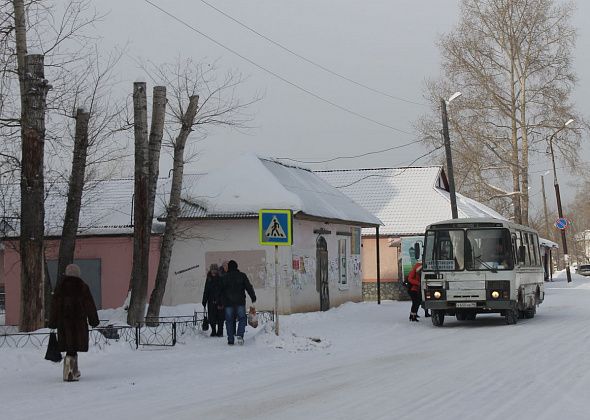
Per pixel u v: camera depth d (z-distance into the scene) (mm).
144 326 22047
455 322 27469
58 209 33406
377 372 14438
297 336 20625
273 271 29875
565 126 51844
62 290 14117
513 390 11797
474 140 52469
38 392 12805
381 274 48938
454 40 52750
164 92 23469
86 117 23391
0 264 42000
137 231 22656
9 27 20188
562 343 18531
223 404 11328
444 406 10547
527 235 27672
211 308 21578
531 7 51500
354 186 54531
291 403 11250
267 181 30812
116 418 10414
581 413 9875
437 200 51438
